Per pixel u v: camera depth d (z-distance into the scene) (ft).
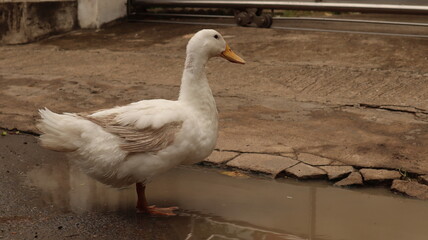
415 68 11.12
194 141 7.36
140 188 7.45
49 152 8.99
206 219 7.35
